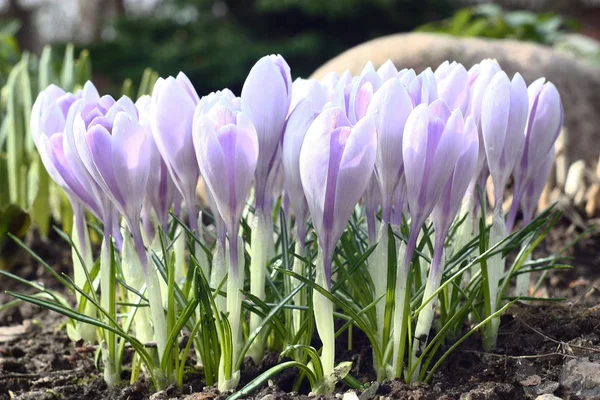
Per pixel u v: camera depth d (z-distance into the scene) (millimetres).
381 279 516
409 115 488
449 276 545
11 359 594
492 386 511
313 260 552
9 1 4113
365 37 3121
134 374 544
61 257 810
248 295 511
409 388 507
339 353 554
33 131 538
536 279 704
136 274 534
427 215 493
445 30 1955
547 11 3447
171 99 505
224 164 491
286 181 507
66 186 535
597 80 1157
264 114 503
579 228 806
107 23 3748
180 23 3203
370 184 522
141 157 500
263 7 3025
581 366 516
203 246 528
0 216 752
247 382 529
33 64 993
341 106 517
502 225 532
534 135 536
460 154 489
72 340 601
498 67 533
